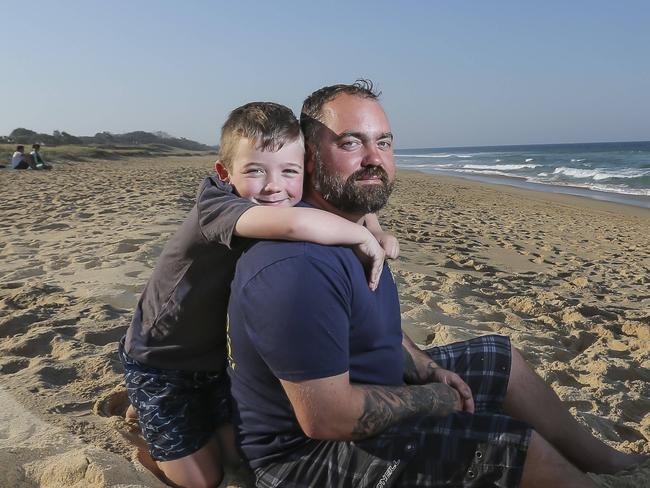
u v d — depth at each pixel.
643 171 36.12
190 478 2.32
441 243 9.27
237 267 1.98
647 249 10.57
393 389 1.99
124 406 3.08
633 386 3.82
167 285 2.26
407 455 1.91
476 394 2.43
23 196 13.04
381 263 2.00
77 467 2.29
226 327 2.28
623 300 6.41
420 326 4.53
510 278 7.06
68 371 3.39
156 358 2.37
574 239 11.39
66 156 36.38
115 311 4.54
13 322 4.16
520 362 2.48
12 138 54.34
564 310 5.51
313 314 1.81
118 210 10.27
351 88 2.21
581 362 4.21
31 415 2.79
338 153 2.14
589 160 53.69
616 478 2.27
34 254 6.55
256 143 2.18
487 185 28.09
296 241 1.88
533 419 2.46
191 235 2.16
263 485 2.11
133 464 2.41
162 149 76.88
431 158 84.25
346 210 2.22
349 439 1.92
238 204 2.04
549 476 1.85
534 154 79.19
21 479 2.27
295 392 1.85
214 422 2.45
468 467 1.88
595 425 3.16
